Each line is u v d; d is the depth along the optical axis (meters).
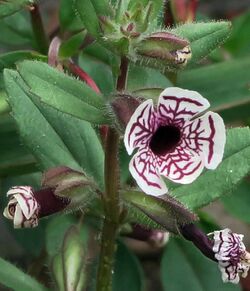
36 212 0.14
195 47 0.15
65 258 0.15
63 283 0.15
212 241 0.15
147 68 0.15
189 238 0.15
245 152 0.16
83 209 0.16
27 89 0.16
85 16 0.14
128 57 0.14
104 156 0.16
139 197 0.14
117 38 0.13
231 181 0.16
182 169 0.13
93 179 0.15
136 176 0.13
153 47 0.13
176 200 0.14
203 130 0.13
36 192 0.14
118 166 0.15
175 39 0.13
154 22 0.14
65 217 0.18
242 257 0.14
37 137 0.16
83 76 0.18
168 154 0.13
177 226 0.14
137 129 0.13
